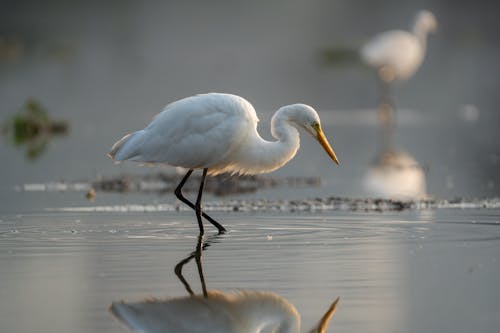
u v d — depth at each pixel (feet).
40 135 93.15
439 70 159.53
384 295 27.50
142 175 62.95
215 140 38.14
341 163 70.85
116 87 140.97
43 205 48.19
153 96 128.26
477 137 88.02
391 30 218.59
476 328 24.18
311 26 233.55
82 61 185.26
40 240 36.78
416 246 34.68
